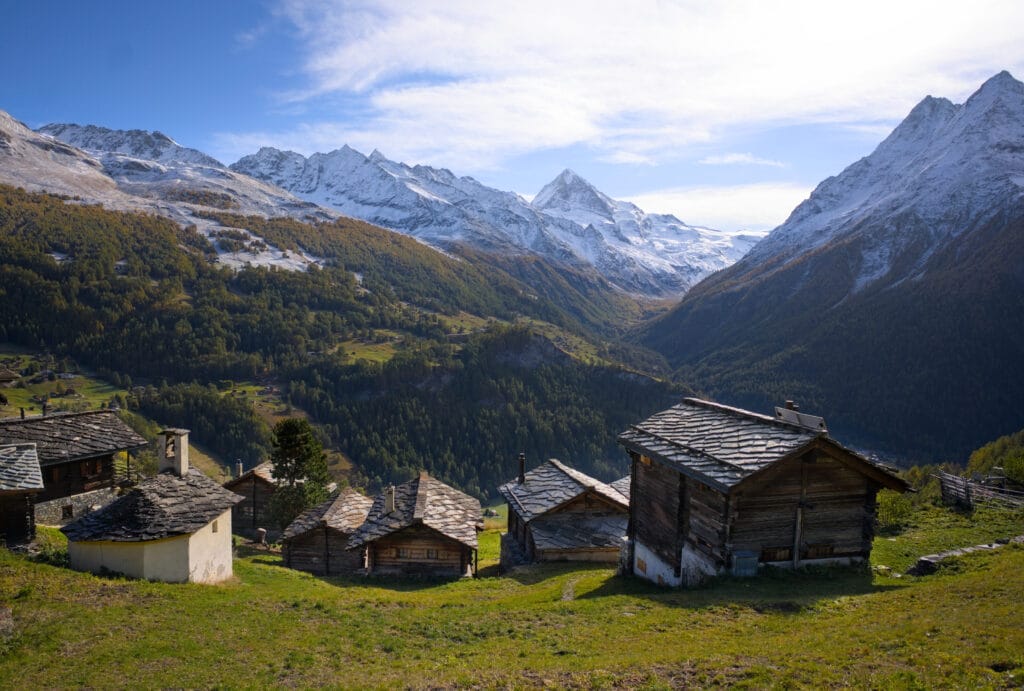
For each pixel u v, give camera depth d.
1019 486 39.03
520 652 17.61
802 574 22.02
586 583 28.34
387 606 24.81
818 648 14.80
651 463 27.72
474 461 167.25
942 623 15.16
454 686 15.07
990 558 22.19
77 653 18.06
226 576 29.86
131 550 25.84
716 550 22.56
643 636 17.84
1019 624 14.34
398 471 154.50
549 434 180.25
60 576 23.84
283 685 16.47
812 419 22.59
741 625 17.78
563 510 40.12
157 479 29.20
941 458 179.00
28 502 29.27
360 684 16.05
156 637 19.50
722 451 23.34
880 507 32.75
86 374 178.75
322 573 40.25
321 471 54.97
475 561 39.41
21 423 43.50
